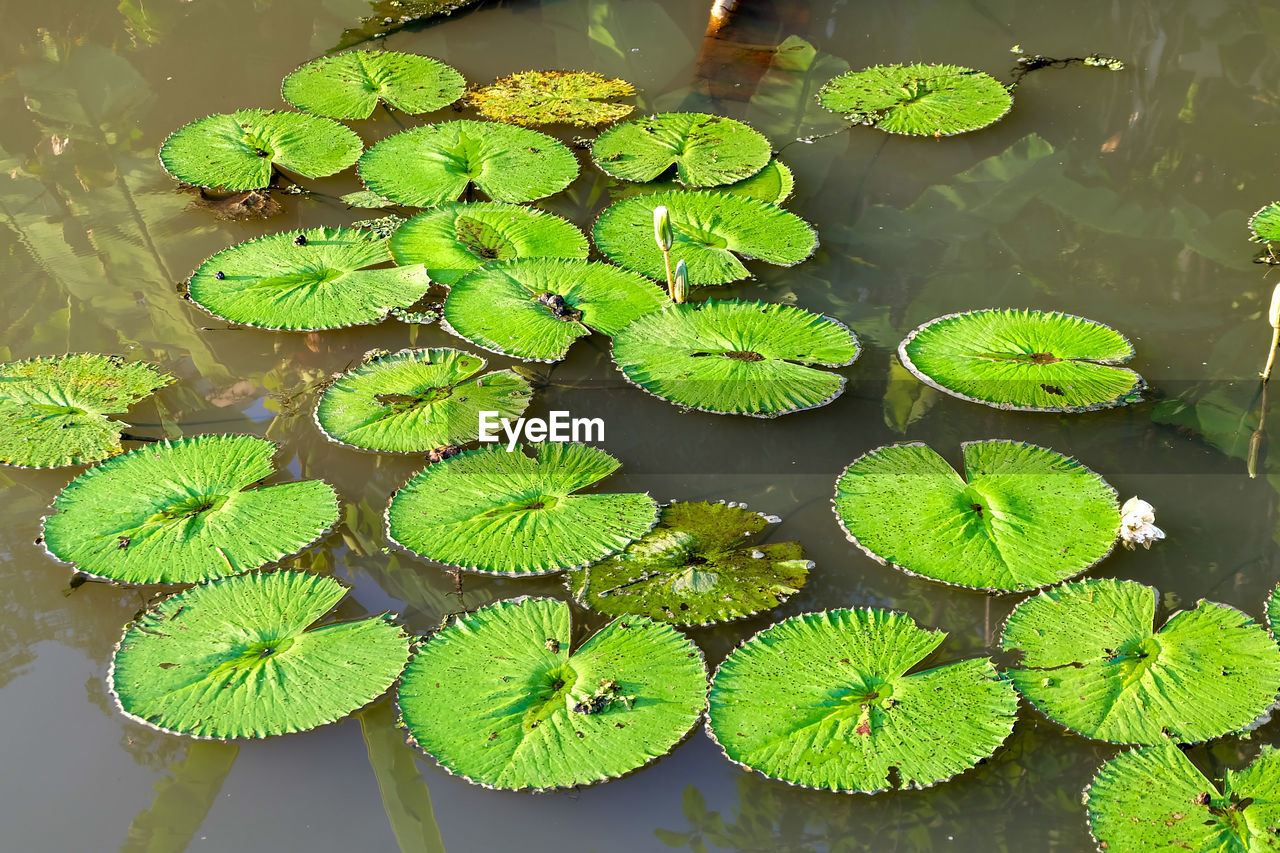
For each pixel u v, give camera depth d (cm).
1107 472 273
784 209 367
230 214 366
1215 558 249
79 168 388
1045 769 206
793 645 224
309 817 198
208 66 445
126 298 329
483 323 309
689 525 254
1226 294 329
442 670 218
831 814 199
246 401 295
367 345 314
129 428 285
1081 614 230
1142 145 395
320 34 464
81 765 208
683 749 208
